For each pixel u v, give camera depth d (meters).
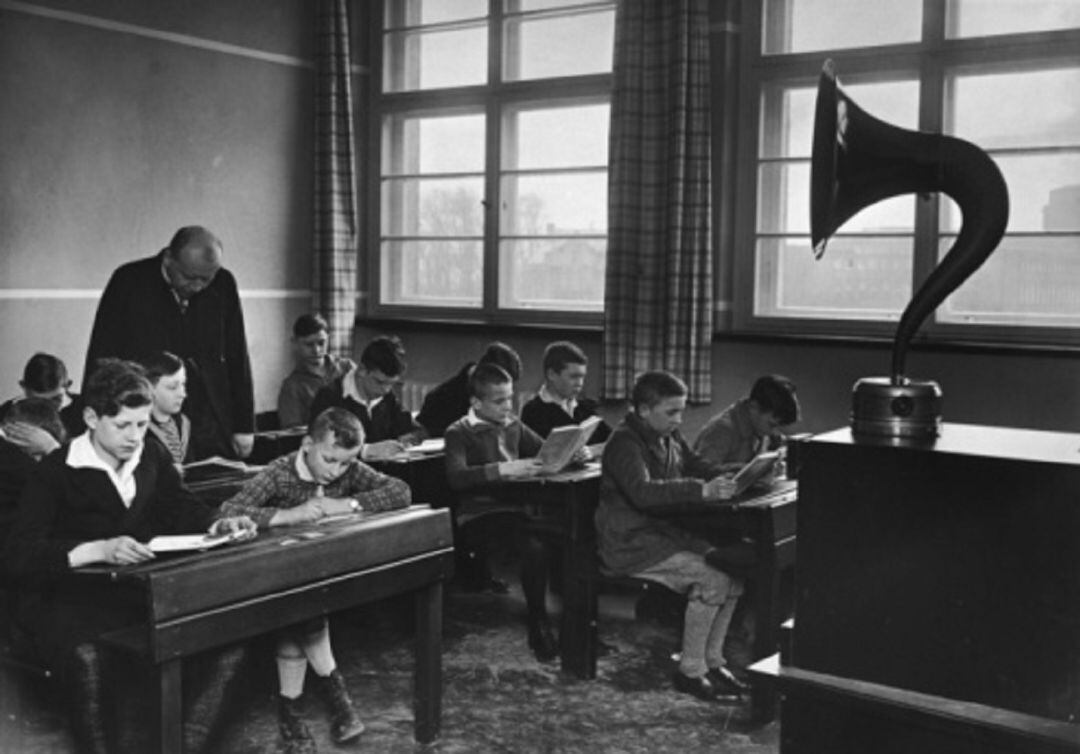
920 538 1.66
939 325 5.83
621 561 4.10
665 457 4.27
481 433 4.58
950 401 5.66
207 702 3.18
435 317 7.61
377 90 7.80
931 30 5.84
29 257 6.27
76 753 3.08
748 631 4.77
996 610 1.60
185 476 4.04
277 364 7.57
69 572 2.75
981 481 1.60
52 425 3.56
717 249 6.38
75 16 6.40
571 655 4.21
